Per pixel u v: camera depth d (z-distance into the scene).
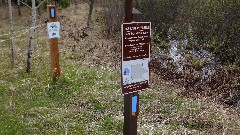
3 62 8.77
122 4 13.72
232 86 8.12
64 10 17.97
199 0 13.37
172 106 5.96
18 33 12.84
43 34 12.77
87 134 4.90
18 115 5.41
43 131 4.93
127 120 3.46
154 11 14.37
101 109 5.80
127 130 3.51
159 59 10.66
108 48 10.66
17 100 6.02
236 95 7.65
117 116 5.45
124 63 3.13
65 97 6.23
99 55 9.67
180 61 10.47
